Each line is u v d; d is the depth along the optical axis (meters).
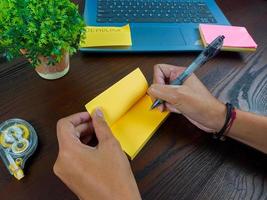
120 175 0.33
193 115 0.45
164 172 0.42
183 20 0.67
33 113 0.47
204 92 0.47
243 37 0.62
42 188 0.39
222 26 0.64
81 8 0.67
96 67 0.56
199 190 0.40
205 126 0.46
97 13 0.65
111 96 0.44
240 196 0.40
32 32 0.41
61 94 0.51
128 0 0.69
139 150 0.44
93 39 0.58
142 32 0.62
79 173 0.33
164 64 0.53
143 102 0.49
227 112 0.45
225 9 0.75
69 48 0.45
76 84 0.53
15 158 0.41
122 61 0.58
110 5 0.67
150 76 0.55
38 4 0.41
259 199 0.40
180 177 0.42
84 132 0.42
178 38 0.62
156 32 0.63
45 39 0.41
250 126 0.44
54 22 0.41
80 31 0.47
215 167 0.43
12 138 0.43
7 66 0.54
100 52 0.58
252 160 0.44
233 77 0.57
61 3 0.43
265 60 0.62
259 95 0.54
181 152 0.44
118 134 0.44
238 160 0.44
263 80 0.57
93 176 0.33
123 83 0.46
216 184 0.41
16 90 0.51
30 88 0.51
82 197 0.33
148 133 0.45
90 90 0.52
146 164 0.43
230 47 0.60
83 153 0.35
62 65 0.50
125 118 0.46
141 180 0.41
